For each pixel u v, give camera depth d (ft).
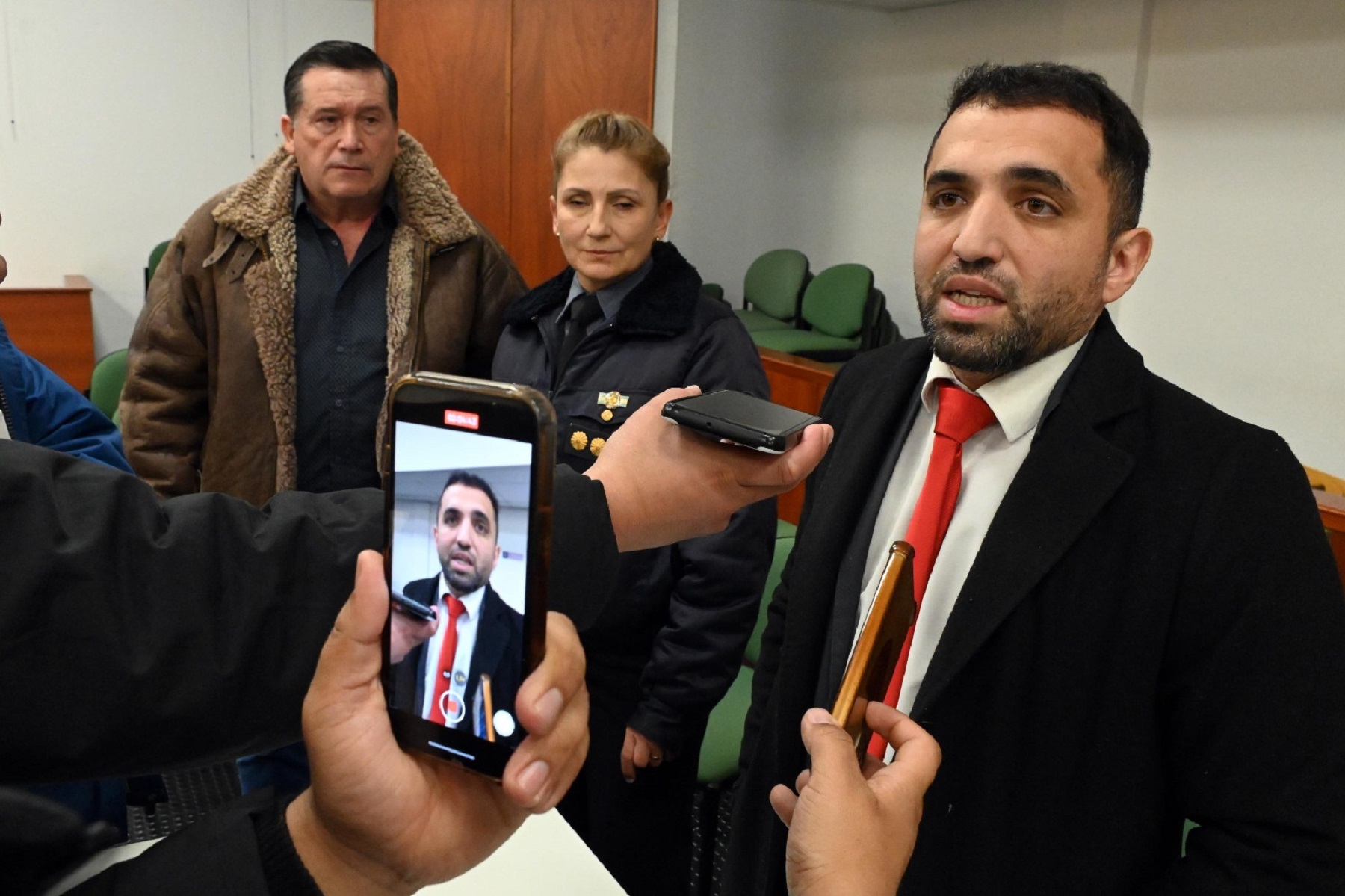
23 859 1.81
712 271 24.08
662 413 2.04
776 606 4.16
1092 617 2.98
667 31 13.79
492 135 11.12
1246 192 14.92
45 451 1.62
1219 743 2.85
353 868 1.38
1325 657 2.76
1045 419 3.24
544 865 3.22
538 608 1.34
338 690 1.33
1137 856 2.99
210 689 1.58
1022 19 18.20
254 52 21.25
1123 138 3.13
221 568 1.64
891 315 21.80
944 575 3.34
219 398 6.17
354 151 5.88
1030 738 3.02
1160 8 15.87
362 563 1.32
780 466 1.98
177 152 21.08
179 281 6.27
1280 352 14.61
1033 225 3.09
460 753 1.36
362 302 6.28
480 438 1.40
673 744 5.05
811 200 23.82
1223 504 2.91
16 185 20.04
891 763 2.27
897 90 21.16
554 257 11.54
